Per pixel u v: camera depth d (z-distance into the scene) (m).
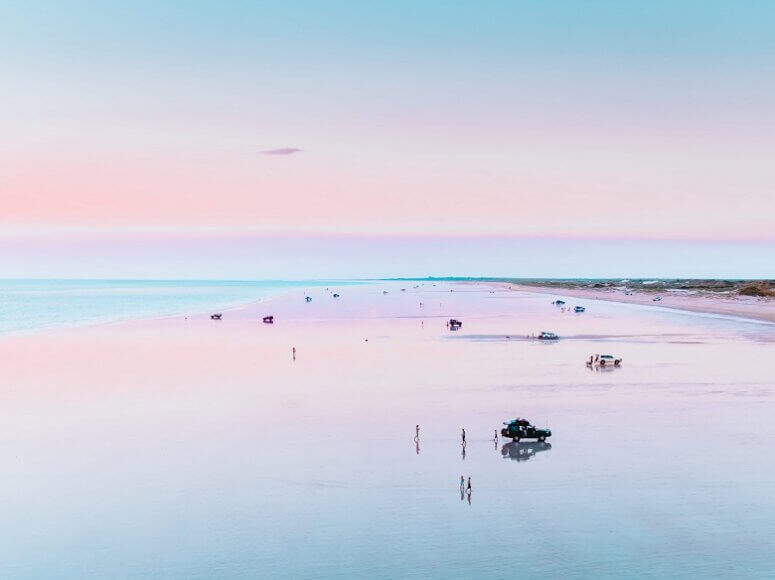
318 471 40.12
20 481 38.78
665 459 41.78
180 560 28.61
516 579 26.59
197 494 36.44
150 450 44.81
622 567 27.59
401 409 56.78
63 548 29.94
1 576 27.41
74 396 63.16
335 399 61.25
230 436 48.25
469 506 34.34
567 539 30.27
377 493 36.38
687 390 64.12
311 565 27.98
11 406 58.84
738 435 47.28
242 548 29.69
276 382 70.38
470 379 71.56
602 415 53.78
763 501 34.62
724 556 28.53
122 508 34.53
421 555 28.80
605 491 36.28
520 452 43.75
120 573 27.55
